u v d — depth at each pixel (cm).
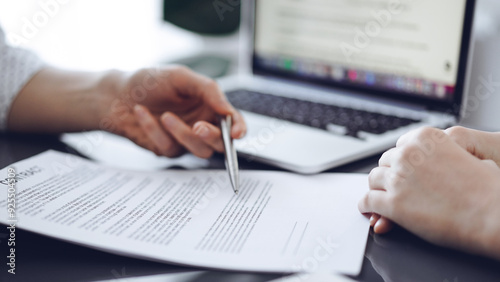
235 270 37
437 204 42
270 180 55
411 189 43
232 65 111
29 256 40
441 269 39
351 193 52
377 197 45
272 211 47
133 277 37
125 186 53
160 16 119
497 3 80
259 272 37
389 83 82
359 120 75
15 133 71
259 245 41
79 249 41
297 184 54
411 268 39
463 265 39
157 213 46
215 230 43
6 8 105
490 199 40
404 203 43
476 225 40
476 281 37
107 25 127
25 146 66
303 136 68
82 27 124
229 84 95
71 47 122
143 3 133
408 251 41
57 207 46
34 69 71
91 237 41
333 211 47
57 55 120
